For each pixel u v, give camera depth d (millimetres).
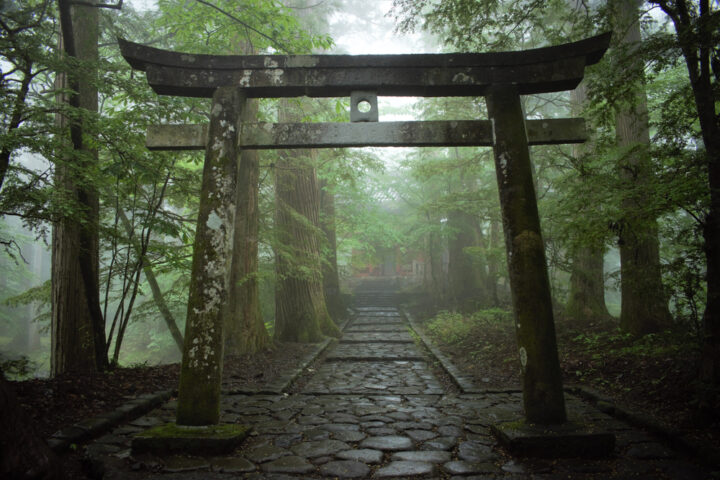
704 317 4094
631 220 4777
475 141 4188
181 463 3320
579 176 5727
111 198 6531
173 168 6273
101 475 3111
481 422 4375
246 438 3898
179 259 6820
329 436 3996
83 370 6020
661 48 4238
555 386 3730
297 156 10859
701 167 4312
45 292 7969
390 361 8641
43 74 6715
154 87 4203
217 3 7145
